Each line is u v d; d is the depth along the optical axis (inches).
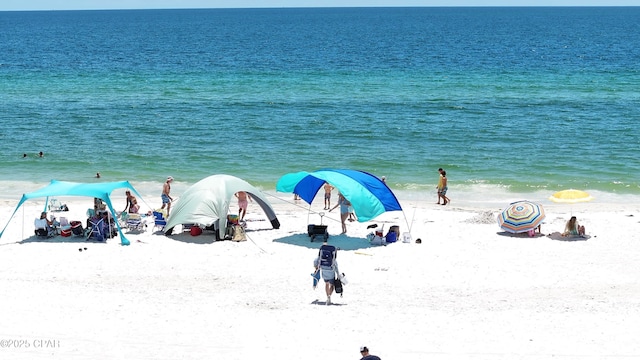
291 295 1050.7
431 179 1991.9
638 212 1611.7
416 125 2765.7
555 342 853.2
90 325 894.4
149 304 989.8
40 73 4473.4
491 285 1114.1
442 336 874.8
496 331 893.8
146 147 2380.7
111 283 1098.1
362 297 1045.8
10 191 1856.5
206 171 2085.4
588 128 2689.5
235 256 1259.8
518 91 3661.4
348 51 6569.9
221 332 879.1
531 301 1027.9
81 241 1337.4
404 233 1355.8
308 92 3641.7
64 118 2883.9
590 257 1261.1
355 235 1403.8
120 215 1433.3
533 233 1396.4
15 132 2596.0
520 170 2076.8
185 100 3371.1
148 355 799.7
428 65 5064.0
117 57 5885.8
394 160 2212.1
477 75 4392.2
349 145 2433.6
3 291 1032.2
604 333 885.8
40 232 1348.4
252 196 1414.9
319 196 1787.6
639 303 1014.4
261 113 3029.0
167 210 1547.7
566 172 2054.6
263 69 4798.2
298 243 1344.7
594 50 6565.0
